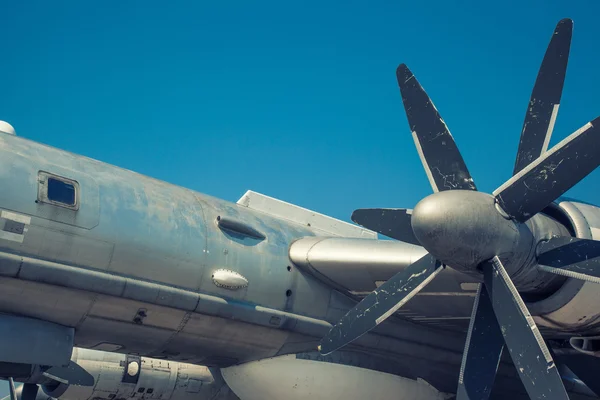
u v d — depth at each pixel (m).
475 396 8.22
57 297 9.40
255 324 11.12
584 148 8.09
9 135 9.88
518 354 7.78
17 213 9.02
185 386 12.88
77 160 10.32
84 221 9.56
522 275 8.59
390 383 12.40
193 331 10.77
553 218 9.52
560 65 8.64
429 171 8.98
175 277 10.34
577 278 8.21
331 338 9.15
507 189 8.24
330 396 11.87
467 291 10.70
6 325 9.19
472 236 7.93
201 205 11.40
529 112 8.81
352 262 11.20
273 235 11.91
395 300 8.91
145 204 10.46
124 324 10.17
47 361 9.49
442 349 12.87
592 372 11.25
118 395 12.40
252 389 11.85
